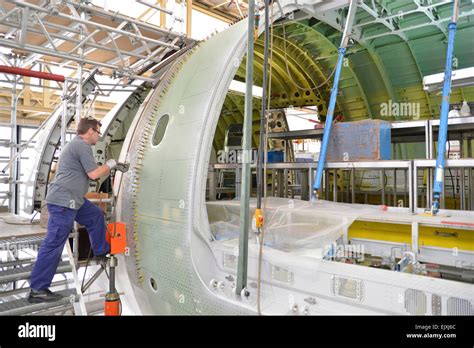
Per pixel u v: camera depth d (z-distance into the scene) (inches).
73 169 139.3
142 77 196.7
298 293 111.1
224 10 425.4
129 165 169.3
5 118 389.1
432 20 185.5
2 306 132.5
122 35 195.0
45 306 135.6
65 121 181.8
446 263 107.3
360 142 154.8
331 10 174.2
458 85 162.7
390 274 93.8
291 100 280.4
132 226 163.8
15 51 257.4
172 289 140.9
